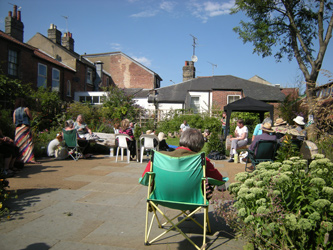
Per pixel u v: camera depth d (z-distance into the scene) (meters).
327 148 6.05
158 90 25.97
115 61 34.25
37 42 27.50
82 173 6.47
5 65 17.69
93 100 26.62
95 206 4.14
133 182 5.68
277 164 2.97
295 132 5.46
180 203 2.79
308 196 2.54
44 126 13.40
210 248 2.91
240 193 2.70
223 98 24.25
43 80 21.70
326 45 13.54
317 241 2.36
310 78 14.14
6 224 3.36
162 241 3.06
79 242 2.94
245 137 9.16
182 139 3.17
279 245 2.41
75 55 28.50
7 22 20.83
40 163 7.63
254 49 15.58
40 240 2.96
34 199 4.36
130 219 3.68
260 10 15.16
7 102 13.20
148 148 8.23
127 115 21.16
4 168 5.78
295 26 14.43
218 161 9.23
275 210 2.36
